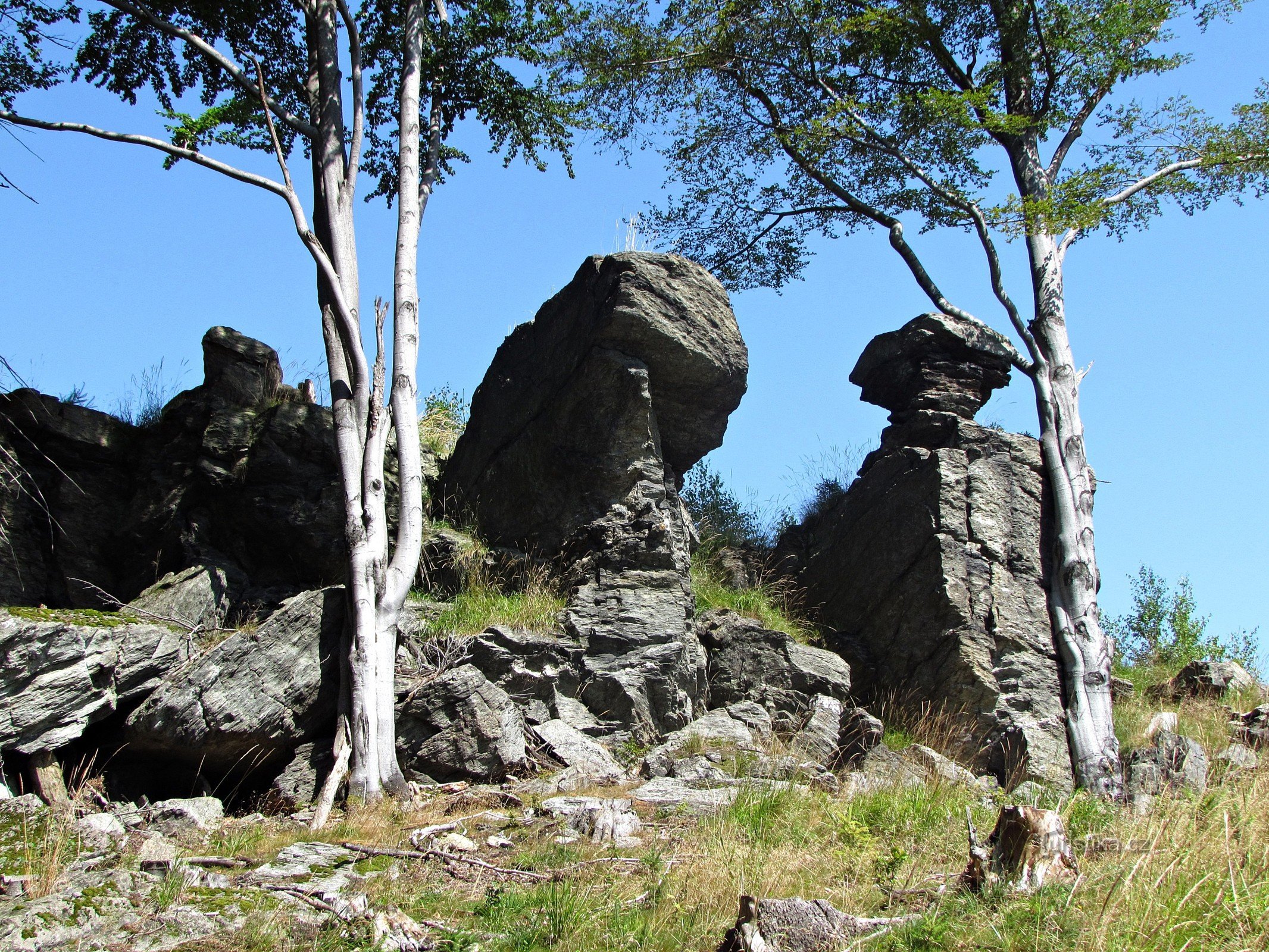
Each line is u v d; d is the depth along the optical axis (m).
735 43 17.39
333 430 12.56
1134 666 18.36
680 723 11.74
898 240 16.91
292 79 15.04
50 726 8.91
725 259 19.02
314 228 13.48
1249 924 5.49
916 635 13.47
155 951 5.56
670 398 13.77
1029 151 16.81
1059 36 16.30
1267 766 11.43
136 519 12.45
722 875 6.76
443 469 15.09
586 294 13.73
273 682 9.88
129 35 14.09
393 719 10.05
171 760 9.61
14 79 12.96
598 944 5.84
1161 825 6.62
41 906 5.72
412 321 12.42
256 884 6.59
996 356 15.48
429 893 6.69
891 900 6.38
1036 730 12.62
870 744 11.73
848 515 15.09
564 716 11.23
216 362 13.08
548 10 15.51
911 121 17.19
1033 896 5.94
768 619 13.71
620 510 12.98
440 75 15.15
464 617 12.23
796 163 18.31
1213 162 16.25
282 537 12.47
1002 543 13.84
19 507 12.09
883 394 15.98
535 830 8.20
